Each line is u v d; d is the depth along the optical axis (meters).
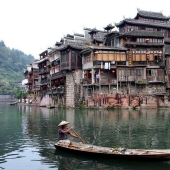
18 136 22.69
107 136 22.33
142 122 31.52
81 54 60.81
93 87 55.56
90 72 56.47
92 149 15.59
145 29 64.56
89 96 57.22
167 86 57.59
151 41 57.72
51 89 71.12
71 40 69.94
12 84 159.38
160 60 56.66
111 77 56.16
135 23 62.69
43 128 27.38
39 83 90.38
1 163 14.77
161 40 58.28
